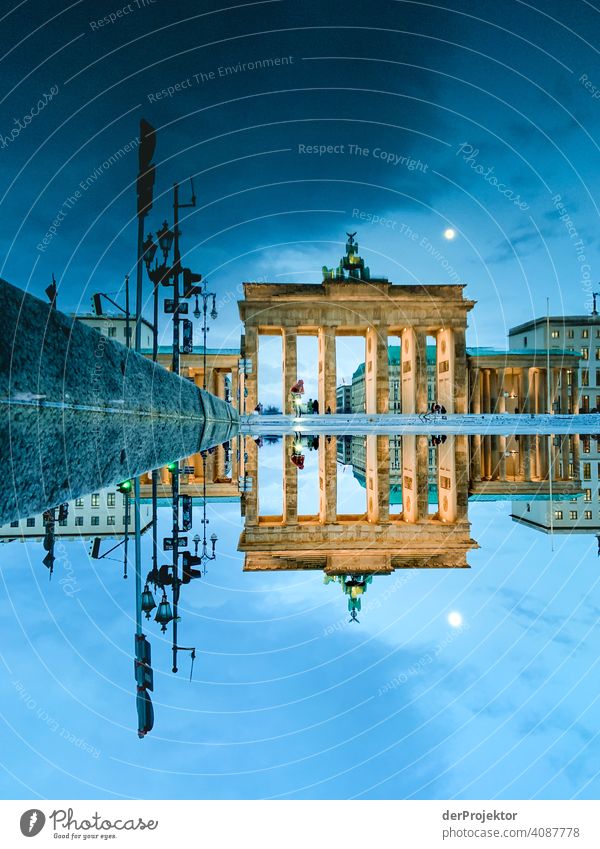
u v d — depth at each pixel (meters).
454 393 48.03
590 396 65.38
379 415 46.41
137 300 16.89
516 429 43.47
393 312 47.25
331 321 47.22
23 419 4.71
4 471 4.26
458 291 47.12
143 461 10.55
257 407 46.16
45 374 5.34
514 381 64.81
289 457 42.16
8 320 4.67
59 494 5.70
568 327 65.69
